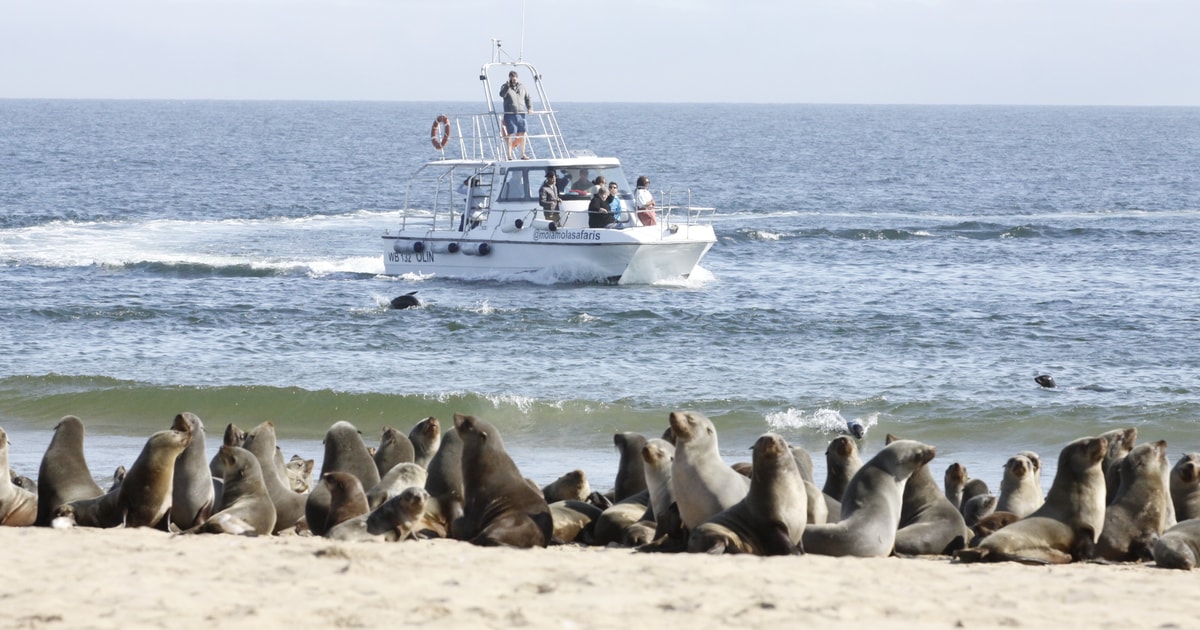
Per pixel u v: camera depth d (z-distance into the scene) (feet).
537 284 396.98
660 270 399.03
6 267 445.37
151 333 327.67
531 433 237.04
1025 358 298.56
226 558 103.24
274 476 140.26
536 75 419.95
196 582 92.99
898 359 298.56
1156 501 124.77
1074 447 123.34
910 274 444.55
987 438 232.53
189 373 280.72
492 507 121.29
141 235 577.02
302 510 137.90
